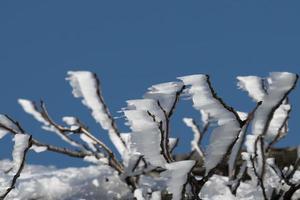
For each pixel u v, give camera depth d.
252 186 4.21
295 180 4.16
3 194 3.71
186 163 2.95
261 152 3.55
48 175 5.61
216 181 4.61
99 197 4.76
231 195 3.60
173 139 4.25
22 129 4.18
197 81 3.01
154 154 3.07
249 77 3.37
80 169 6.15
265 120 3.33
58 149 4.53
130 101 3.12
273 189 3.71
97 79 4.41
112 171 5.57
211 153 3.21
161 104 3.20
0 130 4.09
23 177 5.49
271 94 3.22
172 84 3.20
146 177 5.36
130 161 4.57
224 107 3.03
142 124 3.03
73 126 4.69
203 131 4.95
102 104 4.55
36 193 4.75
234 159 3.69
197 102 3.02
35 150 4.37
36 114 4.71
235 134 3.11
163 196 4.57
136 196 3.75
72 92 4.46
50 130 4.76
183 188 3.01
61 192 4.84
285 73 3.17
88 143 4.81
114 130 4.73
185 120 5.00
